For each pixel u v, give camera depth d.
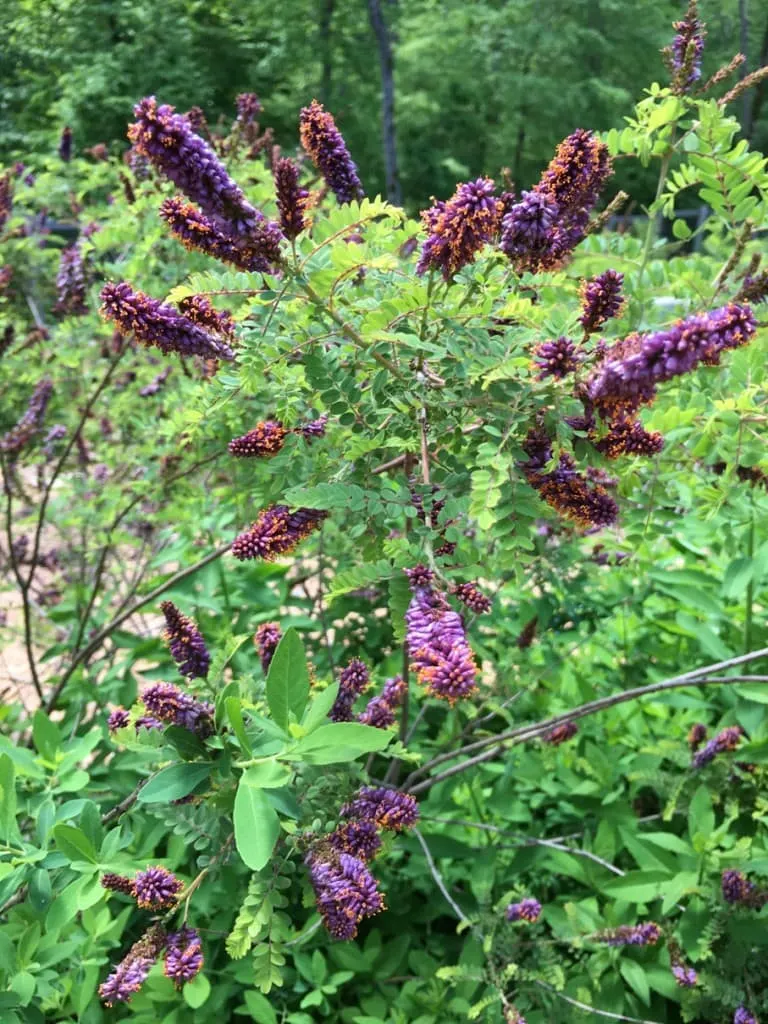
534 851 0.84
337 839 0.53
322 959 0.77
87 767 0.91
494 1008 0.74
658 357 0.43
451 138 5.66
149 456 1.18
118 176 1.33
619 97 4.85
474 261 0.50
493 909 0.78
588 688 0.94
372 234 0.55
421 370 0.53
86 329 1.22
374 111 5.45
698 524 0.87
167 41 5.21
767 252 1.09
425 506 0.50
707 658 1.00
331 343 0.57
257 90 5.82
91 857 0.54
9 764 0.56
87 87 4.90
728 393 0.74
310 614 1.01
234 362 0.55
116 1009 0.77
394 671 0.97
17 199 1.42
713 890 0.76
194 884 0.54
